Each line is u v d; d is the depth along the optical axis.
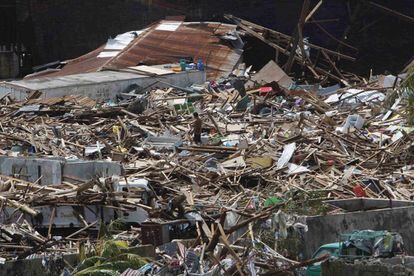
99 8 127.38
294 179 64.25
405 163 69.94
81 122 85.06
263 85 97.06
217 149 72.00
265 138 76.62
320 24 122.69
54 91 94.75
